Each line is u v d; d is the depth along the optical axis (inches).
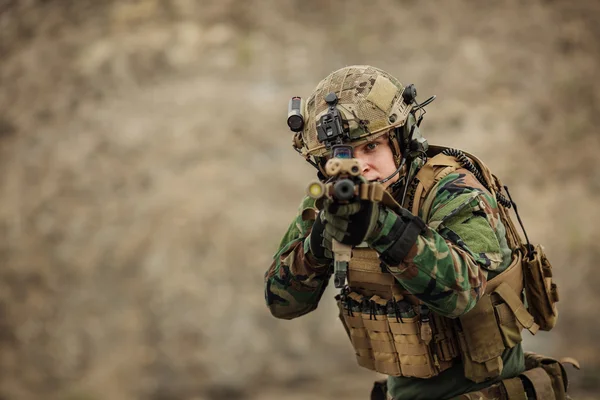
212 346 1125.7
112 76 1406.3
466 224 210.4
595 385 1029.2
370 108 213.2
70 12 1501.0
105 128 1353.3
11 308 1189.1
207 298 1157.7
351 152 197.5
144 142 1330.0
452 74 1421.0
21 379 1135.6
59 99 1397.6
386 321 224.8
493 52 1455.5
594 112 1423.5
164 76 1406.3
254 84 1391.5
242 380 1102.4
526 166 1322.6
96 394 1098.1
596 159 1348.4
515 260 226.8
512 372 234.7
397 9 1505.9
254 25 1471.5
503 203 235.3
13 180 1315.2
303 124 223.6
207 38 1435.8
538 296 231.8
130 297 1182.3
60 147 1342.3
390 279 221.1
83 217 1262.3
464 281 195.8
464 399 227.3
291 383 1099.9
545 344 1091.3
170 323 1147.3
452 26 1485.0
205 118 1343.5
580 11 1539.1
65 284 1208.8
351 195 180.7
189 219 1221.7
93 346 1154.7
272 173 1289.4
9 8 1508.4
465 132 1352.1
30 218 1266.0
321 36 1470.2
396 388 242.1
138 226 1238.3
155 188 1277.1
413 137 220.8
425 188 219.6
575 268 1173.1
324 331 1142.3
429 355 222.5
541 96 1416.1
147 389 1105.4
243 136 1328.7
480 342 218.4
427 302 198.7
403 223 193.2
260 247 1198.9
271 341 1131.9
